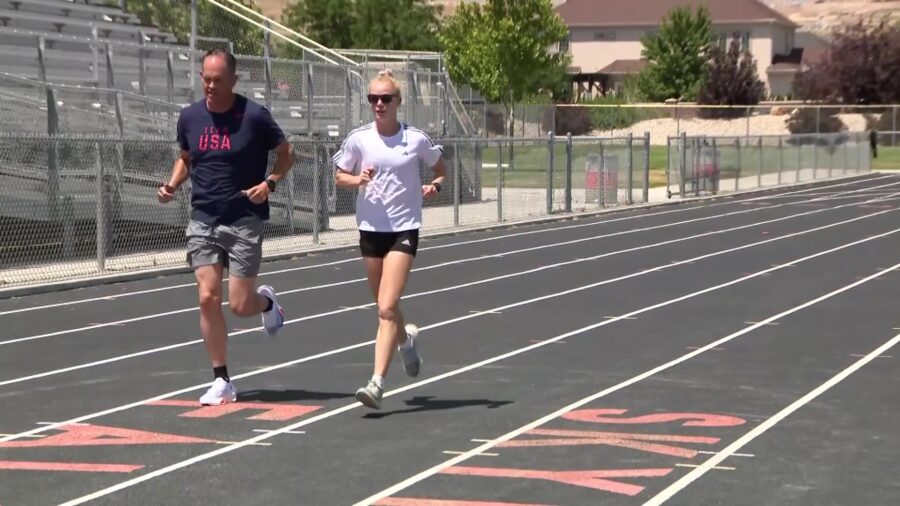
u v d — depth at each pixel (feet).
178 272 62.64
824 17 602.03
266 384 33.63
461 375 34.81
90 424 28.76
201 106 30.01
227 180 29.86
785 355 38.04
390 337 29.25
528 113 201.46
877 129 250.37
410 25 246.88
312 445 26.50
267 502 22.17
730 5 339.36
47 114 66.49
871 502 22.11
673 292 54.08
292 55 114.11
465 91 202.08
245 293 30.42
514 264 66.49
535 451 25.84
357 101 101.71
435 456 25.45
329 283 58.08
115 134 74.28
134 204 71.10
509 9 195.11
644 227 93.71
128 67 89.86
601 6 348.38
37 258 64.69
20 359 37.91
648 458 25.21
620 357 37.76
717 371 35.37
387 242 29.60
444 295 53.16
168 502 22.21
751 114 261.85
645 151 120.06
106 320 46.42
